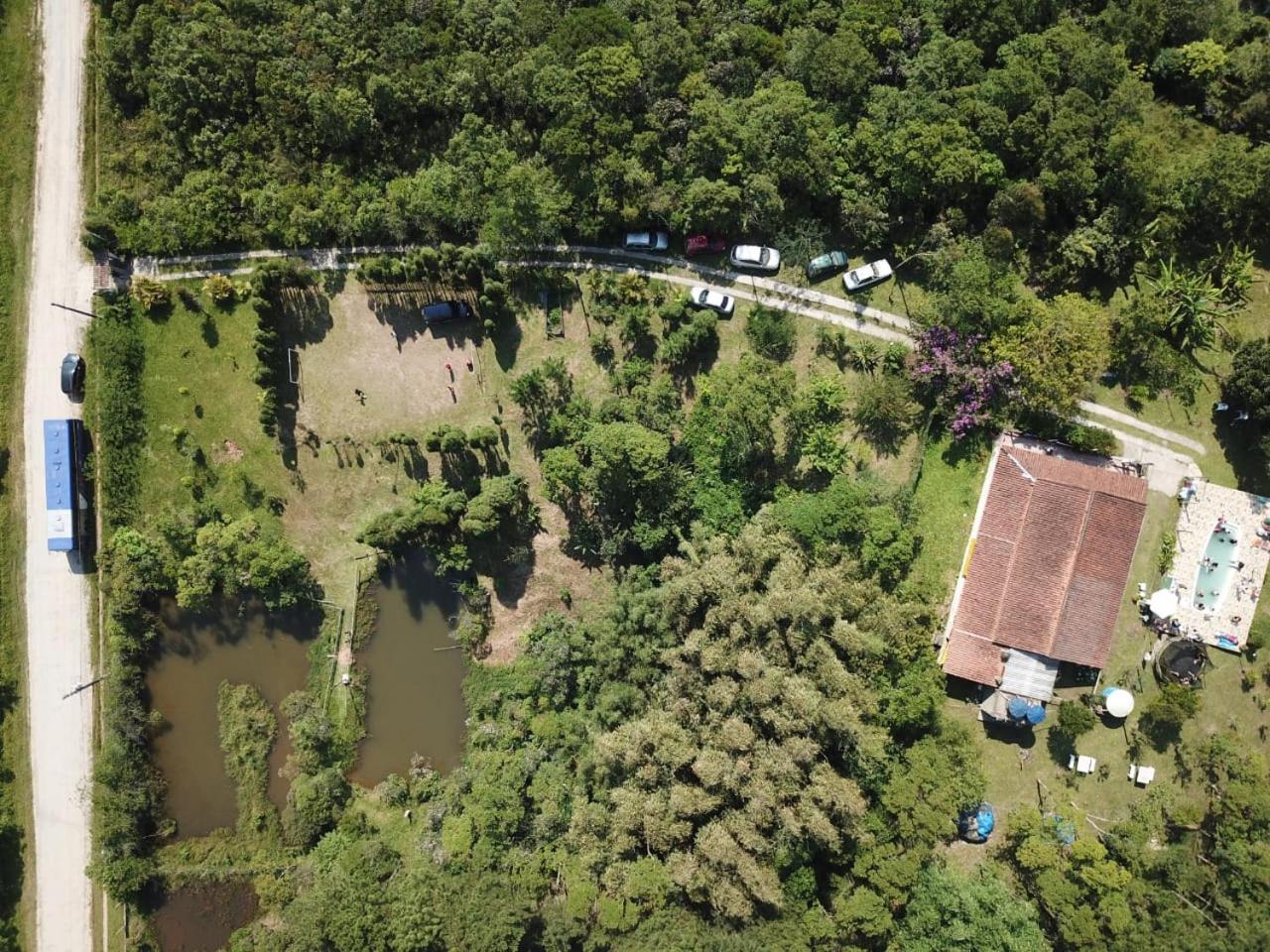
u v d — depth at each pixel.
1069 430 52.34
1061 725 51.59
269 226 53.28
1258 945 44.91
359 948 46.75
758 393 50.34
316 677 55.31
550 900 50.56
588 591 55.50
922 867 48.31
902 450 54.19
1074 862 48.84
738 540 49.47
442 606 55.59
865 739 45.53
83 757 54.28
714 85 52.88
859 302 54.38
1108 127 50.06
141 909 53.91
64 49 55.16
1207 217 52.50
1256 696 52.41
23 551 54.47
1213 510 52.59
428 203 52.72
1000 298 50.31
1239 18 53.03
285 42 53.75
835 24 52.75
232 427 55.28
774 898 44.53
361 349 55.47
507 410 55.31
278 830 54.91
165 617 55.25
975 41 51.91
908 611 49.75
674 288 55.09
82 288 54.84
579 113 51.09
